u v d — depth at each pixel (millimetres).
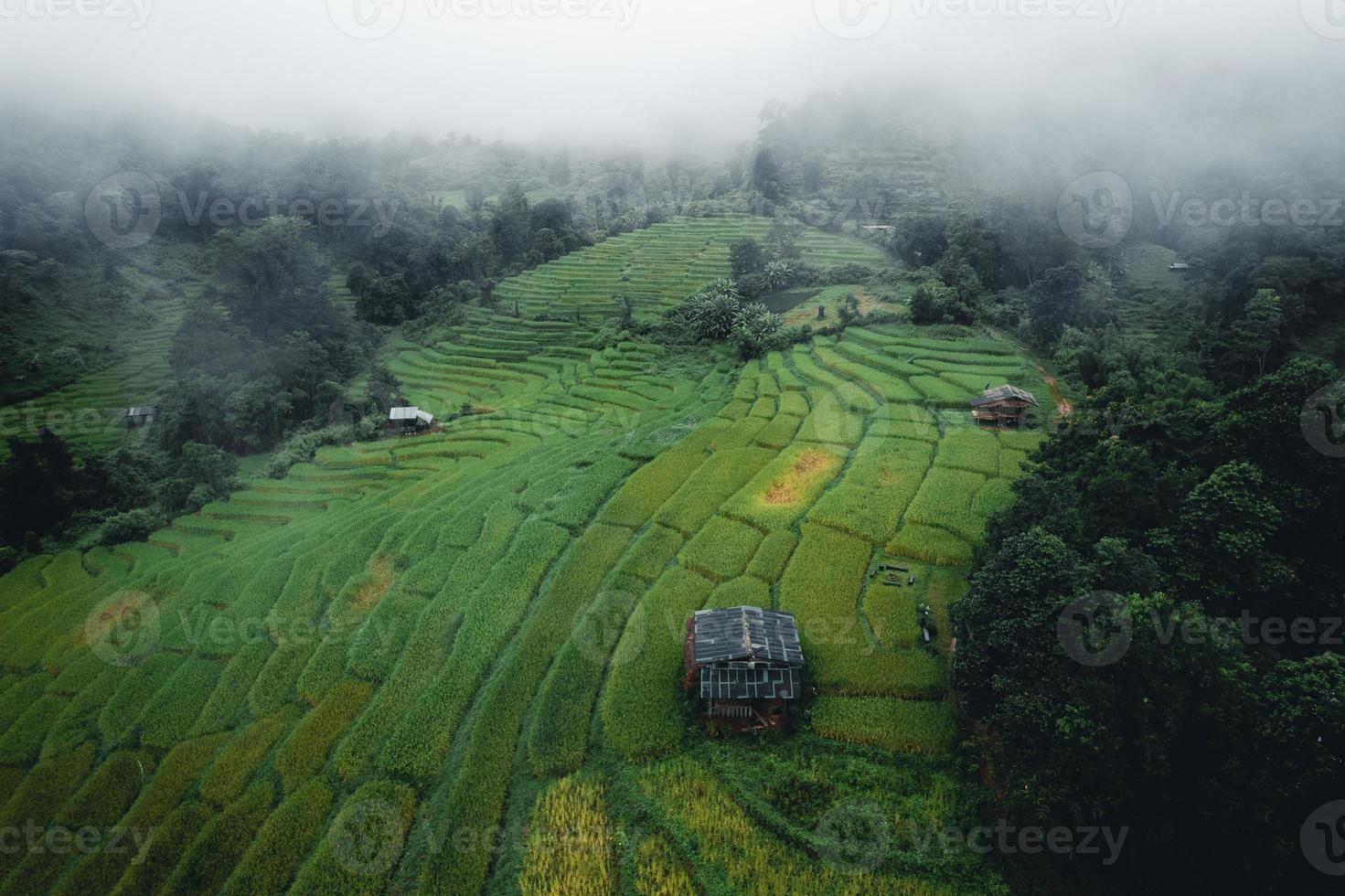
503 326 112438
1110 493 33250
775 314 96125
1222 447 34156
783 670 32469
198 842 30562
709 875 26344
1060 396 64188
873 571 41281
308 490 67062
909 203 140875
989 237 99375
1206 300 83812
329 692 37906
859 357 76250
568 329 107750
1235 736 22406
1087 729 23484
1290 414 31609
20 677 45062
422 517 54781
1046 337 76562
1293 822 21672
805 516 47281
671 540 46312
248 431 79750
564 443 67375
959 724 31062
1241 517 29469
